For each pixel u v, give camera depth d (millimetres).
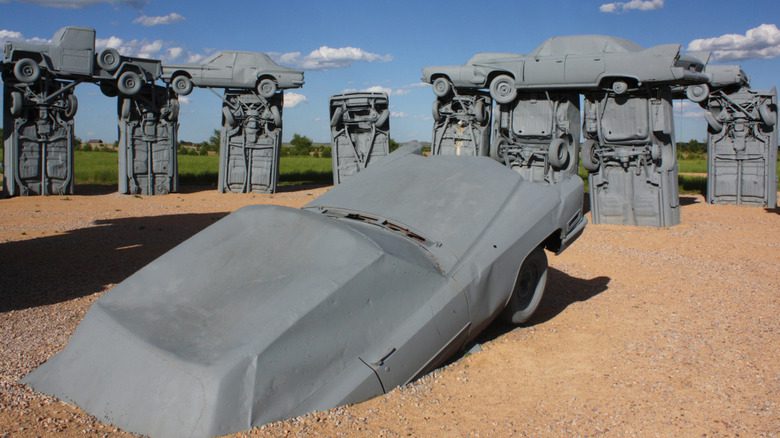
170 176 21203
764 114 17609
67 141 20078
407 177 6742
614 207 14242
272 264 5109
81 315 7012
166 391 4145
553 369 5621
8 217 14984
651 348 6148
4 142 19422
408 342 4914
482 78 15625
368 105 20969
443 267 5516
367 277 4840
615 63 13195
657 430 4453
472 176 6602
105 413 4344
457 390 5094
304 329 4434
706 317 7195
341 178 21438
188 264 5340
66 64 19094
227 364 4121
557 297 8094
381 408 4562
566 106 14812
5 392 4801
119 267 9508
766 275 9359
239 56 21375
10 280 8633
